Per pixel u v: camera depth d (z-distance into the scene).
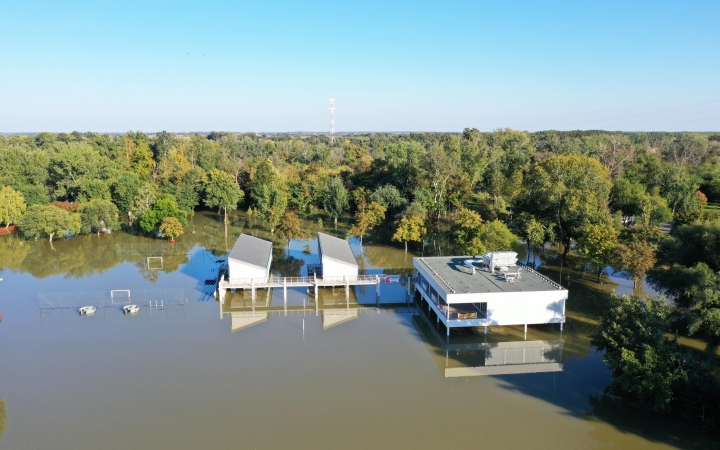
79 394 37.66
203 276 69.75
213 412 35.31
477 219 72.81
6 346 46.12
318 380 40.25
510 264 58.72
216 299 59.97
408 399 37.47
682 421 34.62
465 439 32.41
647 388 33.75
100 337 48.47
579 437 32.78
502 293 48.66
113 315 54.44
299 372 41.62
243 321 53.44
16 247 85.50
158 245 87.81
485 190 131.38
